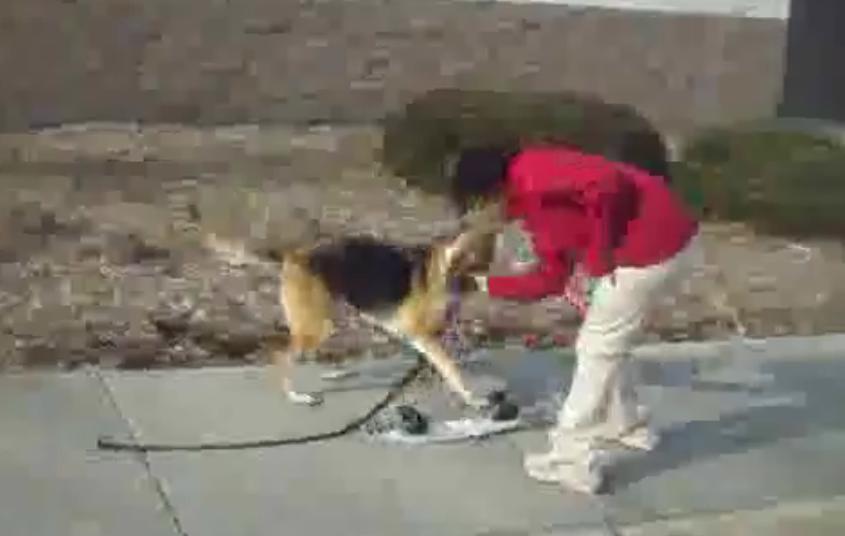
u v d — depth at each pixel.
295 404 8.47
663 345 10.41
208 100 17.52
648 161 15.24
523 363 9.62
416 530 6.80
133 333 9.70
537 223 7.12
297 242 11.74
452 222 11.98
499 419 8.30
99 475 7.15
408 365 9.36
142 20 17.03
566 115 15.47
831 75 21.27
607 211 6.93
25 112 16.78
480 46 18.39
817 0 20.92
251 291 10.93
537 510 7.16
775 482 7.77
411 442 7.94
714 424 8.67
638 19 19.17
